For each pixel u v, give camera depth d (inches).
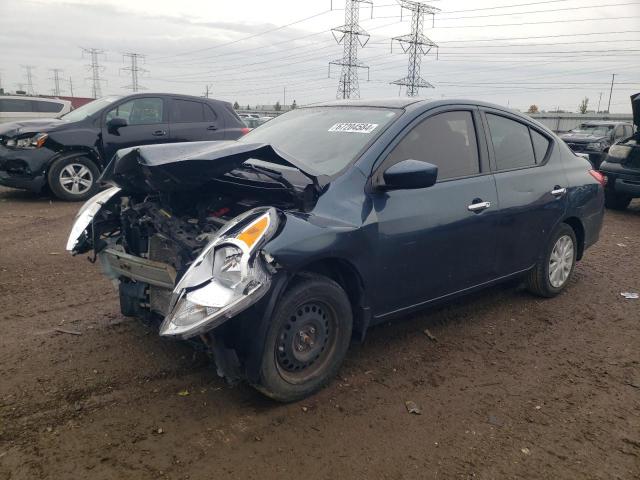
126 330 167.2
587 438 122.8
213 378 141.3
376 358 155.9
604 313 196.9
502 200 171.2
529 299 207.0
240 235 115.3
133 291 142.8
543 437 122.6
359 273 135.4
